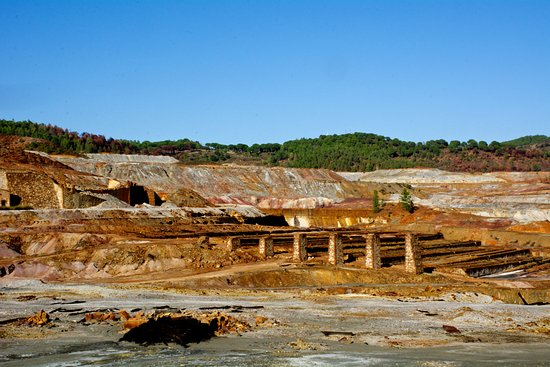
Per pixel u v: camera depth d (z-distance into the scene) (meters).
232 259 78.50
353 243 102.81
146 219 110.38
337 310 54.94
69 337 43.09
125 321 46.12
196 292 62.34
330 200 185.50
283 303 57.78
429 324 50.19
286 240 96.12
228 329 46.22
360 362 37.97
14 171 118.31
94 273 72.38
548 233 127.06
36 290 62.22
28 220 97.00
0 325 46.19
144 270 73.94
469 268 86.06
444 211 158.62
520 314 54.94
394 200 193.12
